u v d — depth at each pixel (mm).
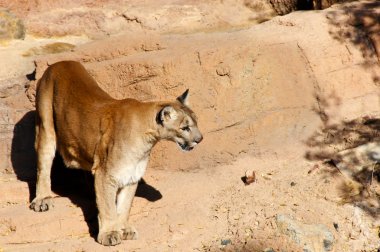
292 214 16750
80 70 17734
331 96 19797
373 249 16141
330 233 16234
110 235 15938
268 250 15750
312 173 18141
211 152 18875
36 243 16172
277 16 22328
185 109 16266
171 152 18828
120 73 19047
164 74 18781
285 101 19562
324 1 22766
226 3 24422
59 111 17156
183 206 17344
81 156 16969
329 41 20312
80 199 17547
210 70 18953
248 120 19234
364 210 16984
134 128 15984
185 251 16016
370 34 20734
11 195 17703
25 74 21531
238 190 17766
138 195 17812
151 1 24516
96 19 24234
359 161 18203
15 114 19875
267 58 19469
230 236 16312
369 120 19516
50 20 24203
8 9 24109
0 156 19500
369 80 20281
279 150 19062
